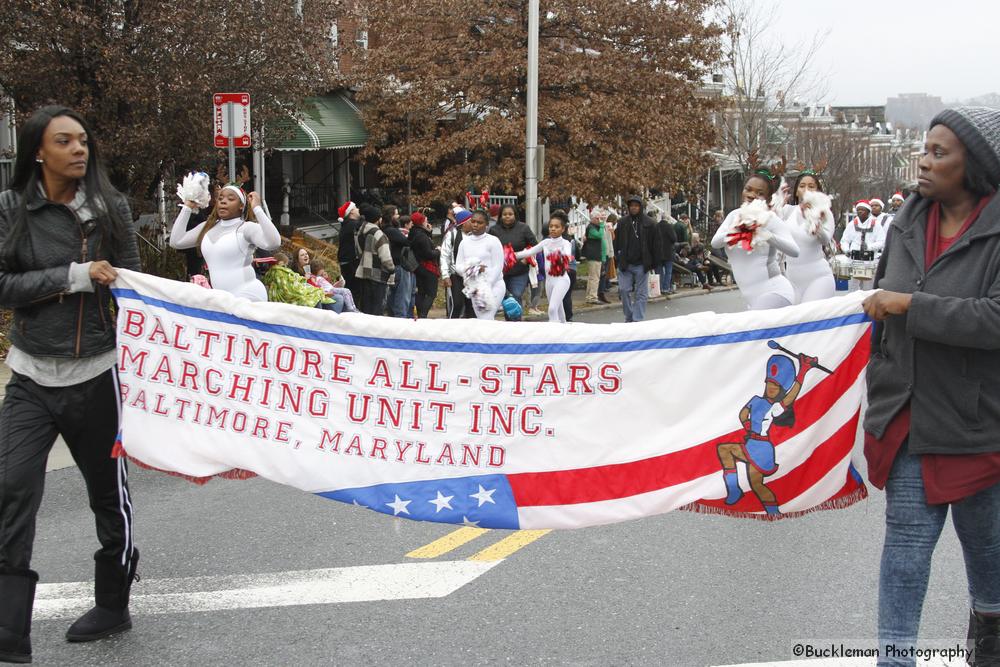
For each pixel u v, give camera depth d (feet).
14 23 48.52
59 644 15.60
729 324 13.97
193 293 14.87
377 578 18.62
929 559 12.53
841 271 71.31
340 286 48.60
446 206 84.58
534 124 68.95
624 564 19.39
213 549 20.35
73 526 22.04
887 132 269.64
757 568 19.17
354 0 83.46
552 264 49.73
